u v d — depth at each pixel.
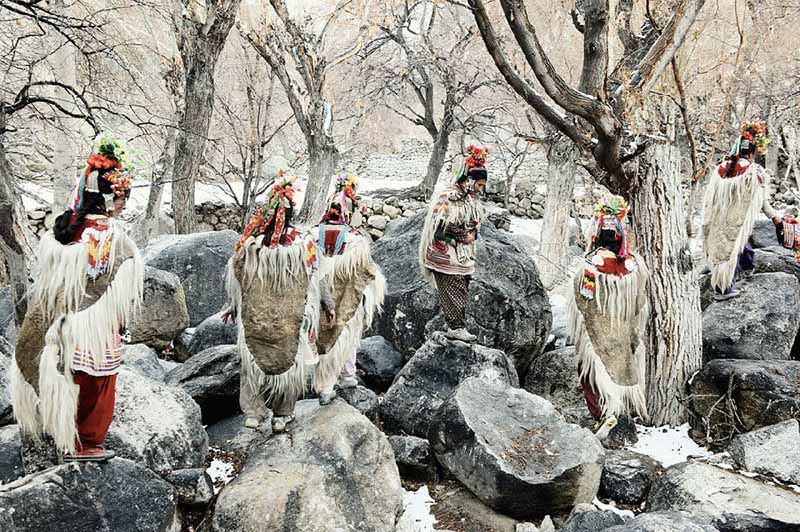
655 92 6.25
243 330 4.82
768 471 5.30
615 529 4.26
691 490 4.92
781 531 4.57
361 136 25.50
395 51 20.73
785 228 7.38
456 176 6.14
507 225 21.53
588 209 19.80
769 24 9.70
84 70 12.81
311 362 4.86
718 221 7.43
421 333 7.37
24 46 12.46
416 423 6.04
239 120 15.73
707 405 6.00
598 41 6.23
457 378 6.17
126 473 4.18
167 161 13.12
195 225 13.20
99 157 3.87
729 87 6.02
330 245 5.43
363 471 4.70
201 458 5.08
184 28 12.27
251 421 4.96
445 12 19.92
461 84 19.75
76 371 3.86
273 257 4.68
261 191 15.79
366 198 20.67
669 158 6.22
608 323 5.65
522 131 20.16
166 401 5.07
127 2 12.58
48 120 9.53
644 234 6.32
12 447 4.52
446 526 4.93
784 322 6.89
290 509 4.35
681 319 6.29
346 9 11.88
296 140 23.45
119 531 3.99
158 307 7.68
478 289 7.14
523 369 7.68
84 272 3.80
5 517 3.68
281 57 11.92
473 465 5.03
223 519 4.34
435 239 6.27
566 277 13.47
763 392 5.70
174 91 12.68
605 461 5.43
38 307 3.87
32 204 16.50
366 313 5.58
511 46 11.90
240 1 12.21
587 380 5.81
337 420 4.95
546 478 4.83
